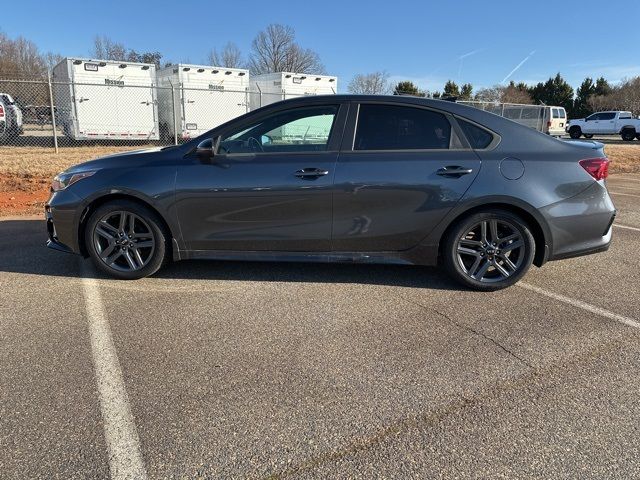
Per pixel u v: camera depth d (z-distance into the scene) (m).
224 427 2.36
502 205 3.98
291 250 4.14
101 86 15.70
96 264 4.30
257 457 2.16
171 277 4.43
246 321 3.54
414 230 4.02
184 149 4.15
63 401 2.54
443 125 4.02
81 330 3.35
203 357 3.02
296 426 2.37
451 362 2.99
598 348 3.18
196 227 4.12
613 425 2.40
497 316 3.67
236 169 4.02
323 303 3.89
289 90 19.25
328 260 4.15
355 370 2.89
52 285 4.20
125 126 16.45
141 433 2.30
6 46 43.34
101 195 4.11
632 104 54.34
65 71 15.70
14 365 2.88
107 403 2.53
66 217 4.19
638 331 3.43
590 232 4.04
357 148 4.02
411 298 4.01
